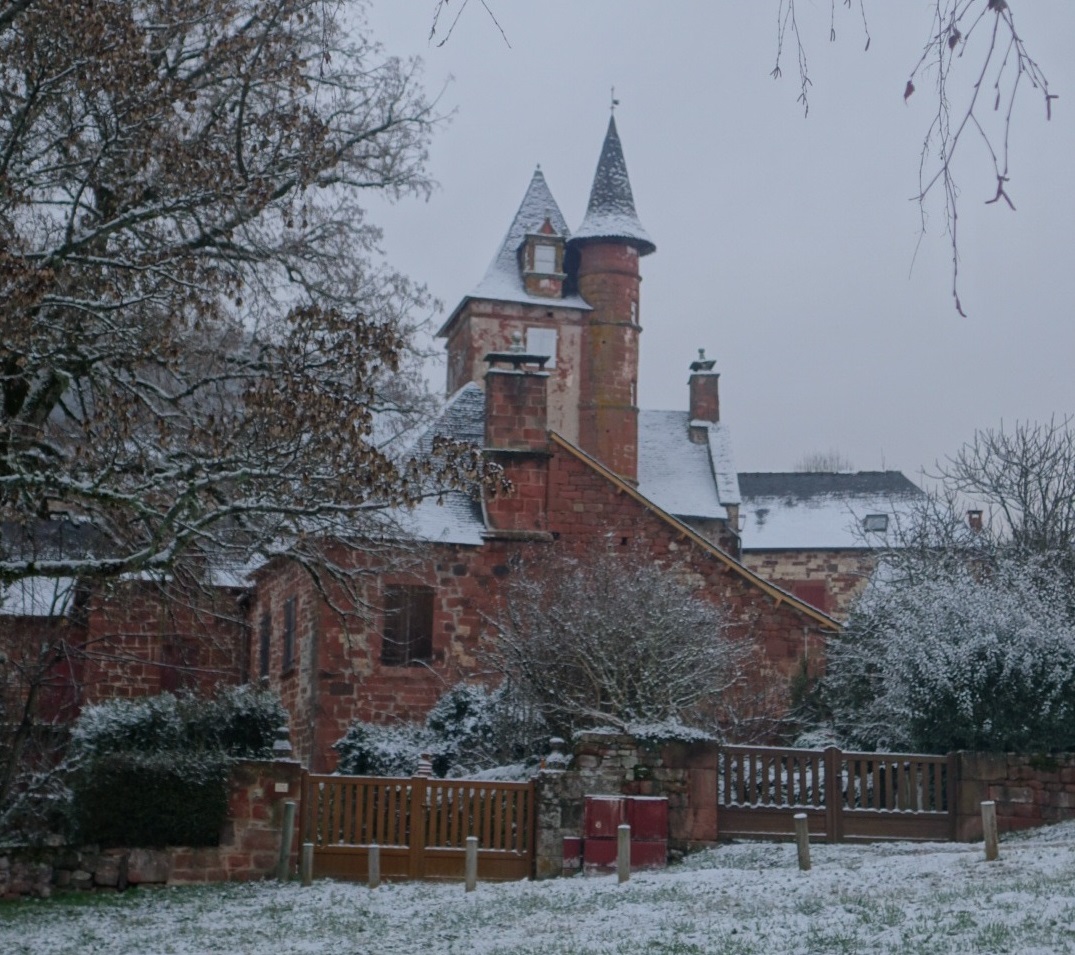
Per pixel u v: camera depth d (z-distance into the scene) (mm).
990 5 5215
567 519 30922
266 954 14742
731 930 14000
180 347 18625
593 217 53438
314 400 17234
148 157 18531
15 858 20328
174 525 17891
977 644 22219
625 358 52219
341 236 22781
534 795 21344
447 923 16375
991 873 15961
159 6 19703
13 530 22234
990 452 33344
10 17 17516
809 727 27344
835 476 57844
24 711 23422
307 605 30094
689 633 25203
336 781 21625
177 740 22016
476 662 29656
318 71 22516
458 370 53750
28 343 16797
